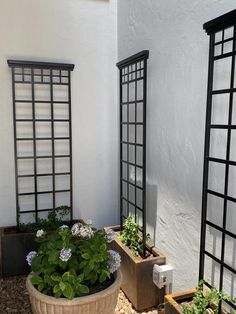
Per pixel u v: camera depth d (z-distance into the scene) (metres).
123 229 2.87
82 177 3.35
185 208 2.09
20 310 2.27
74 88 3.23
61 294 1.68
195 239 1.99
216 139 1.74
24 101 3.01
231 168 1.62
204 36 1.83
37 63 2.94
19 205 3.13
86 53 3.23
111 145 3.43
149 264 2.29
